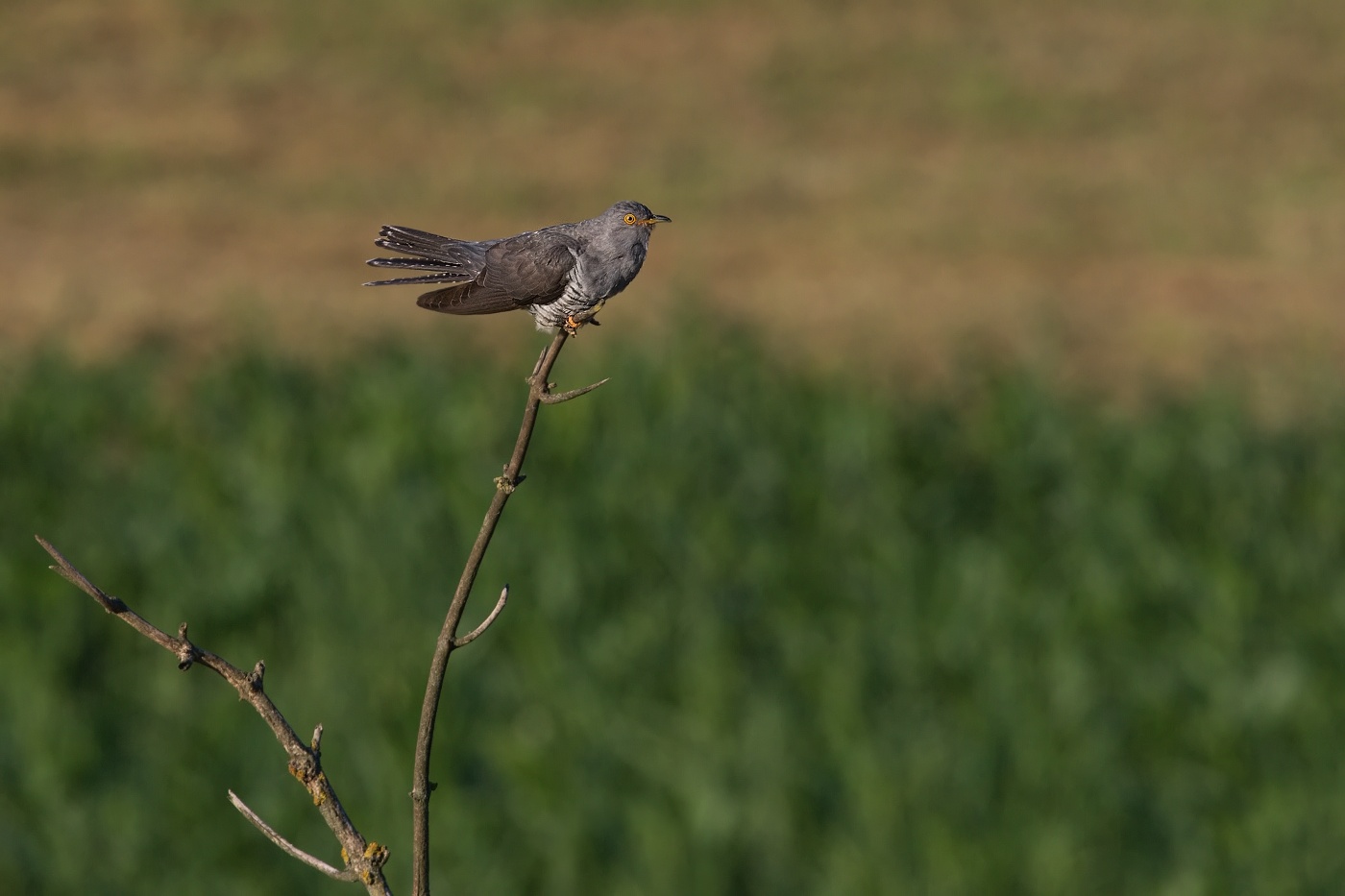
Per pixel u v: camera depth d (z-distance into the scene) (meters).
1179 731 13.23
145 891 11.82
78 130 41.88
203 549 16.59
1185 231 33.84
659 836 11.84
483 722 13.54
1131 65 46.66
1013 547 16.34
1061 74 46.19
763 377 21.11
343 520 16.42
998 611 14.70
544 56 48.78
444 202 37.44
